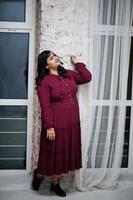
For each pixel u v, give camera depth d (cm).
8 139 330
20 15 314
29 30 315
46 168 278
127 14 292
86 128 302
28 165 332
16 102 325
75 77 289
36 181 305
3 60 320
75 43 294
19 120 329
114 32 293
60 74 283
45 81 271
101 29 292
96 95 301
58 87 272
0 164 332
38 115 305
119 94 304
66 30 292
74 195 302
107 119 307
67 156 279
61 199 293
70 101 279
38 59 276
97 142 308
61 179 314
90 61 295
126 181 330
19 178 326
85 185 313
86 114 302
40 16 293
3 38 317
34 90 321
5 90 324
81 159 295
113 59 296
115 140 311
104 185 315
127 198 298
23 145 333
